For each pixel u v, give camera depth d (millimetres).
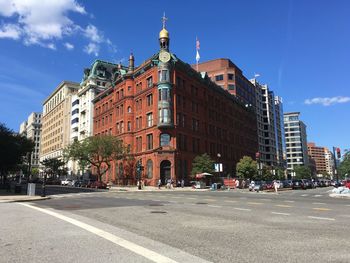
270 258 6863
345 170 83312
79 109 113750
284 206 18516
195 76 72625
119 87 76375
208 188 55969
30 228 10797
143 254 7215
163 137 62219
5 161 47188
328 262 6520
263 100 141750
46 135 157000
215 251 7512
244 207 17875
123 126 72875
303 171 146250
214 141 78062
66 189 52344
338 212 15266
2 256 7102
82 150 63844
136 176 66375
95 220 12922
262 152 133375
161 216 13961
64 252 7418
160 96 62938
